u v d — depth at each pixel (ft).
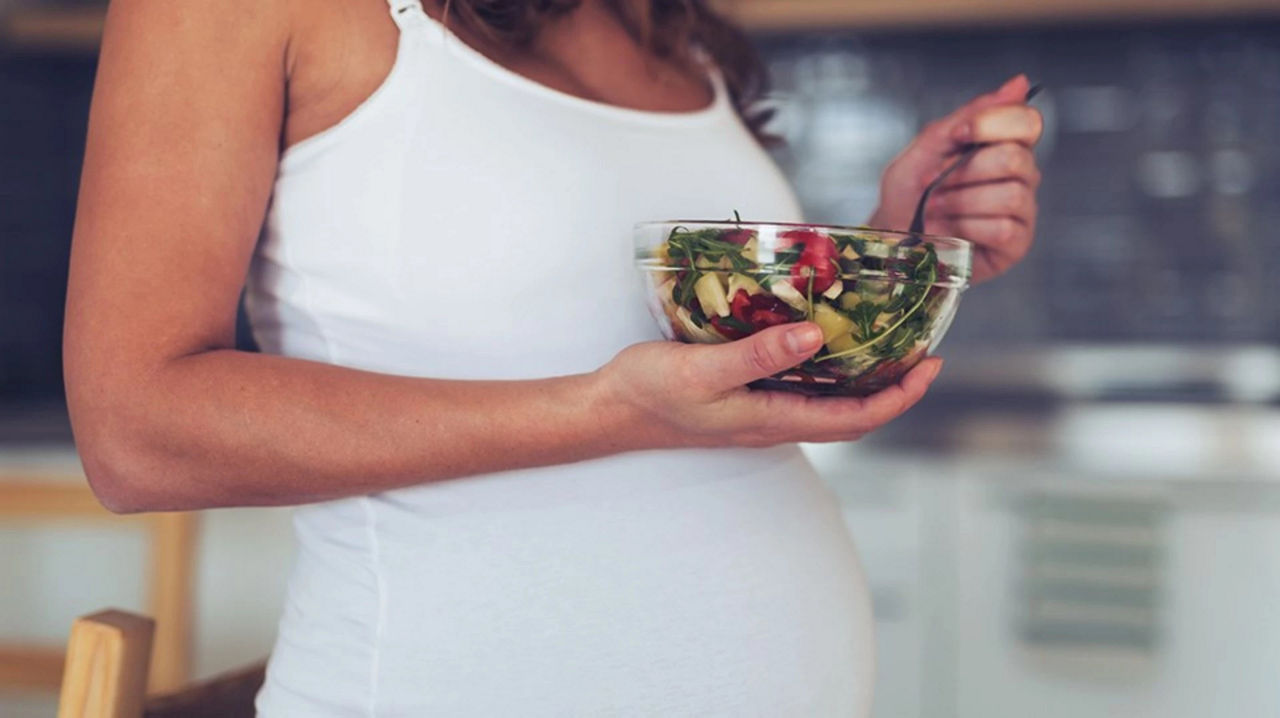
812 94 9.64
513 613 2.42
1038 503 7.07
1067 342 9.50
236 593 7.23
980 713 7.17
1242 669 6.93
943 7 8.79
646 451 2.54
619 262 2.59
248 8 2.27
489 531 2.43
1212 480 6.91
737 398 2.11
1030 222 3.27
